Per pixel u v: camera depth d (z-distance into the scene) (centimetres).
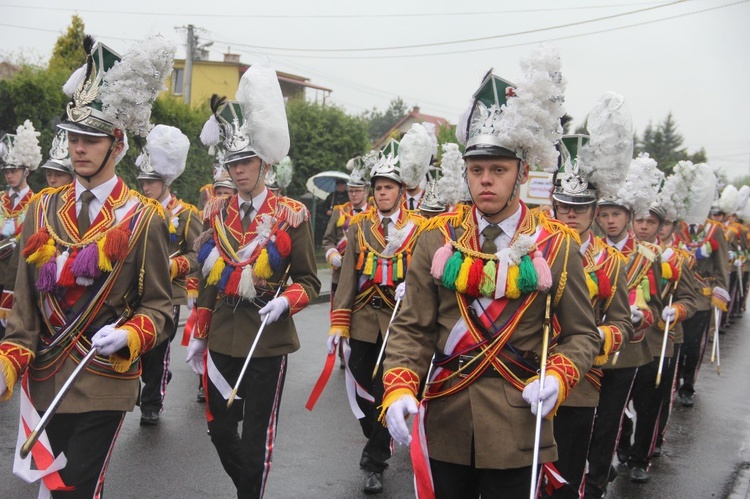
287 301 453
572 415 447
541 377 294
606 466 513
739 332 1480
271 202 481
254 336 462
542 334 312
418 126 636
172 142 701
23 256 356
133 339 348
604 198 552
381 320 590
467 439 306
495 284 304
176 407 726
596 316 465
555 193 491
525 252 306
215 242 475
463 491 318
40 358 357
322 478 566
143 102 370
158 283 372
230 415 466
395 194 611
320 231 2336
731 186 1436
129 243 362
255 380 461
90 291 358
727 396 937
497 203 308
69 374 354
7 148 845
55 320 357
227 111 477
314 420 716
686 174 771
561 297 315
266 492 532
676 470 649
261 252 462
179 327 1097
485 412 303
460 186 743
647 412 609
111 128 363
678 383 894
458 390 308
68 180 753
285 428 686
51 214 365
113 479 537
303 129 2280
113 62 365
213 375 466
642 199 568
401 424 286
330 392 824
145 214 370
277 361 466
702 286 904
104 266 352
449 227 320
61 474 348
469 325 308
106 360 356
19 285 358
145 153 716
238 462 471
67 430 365
